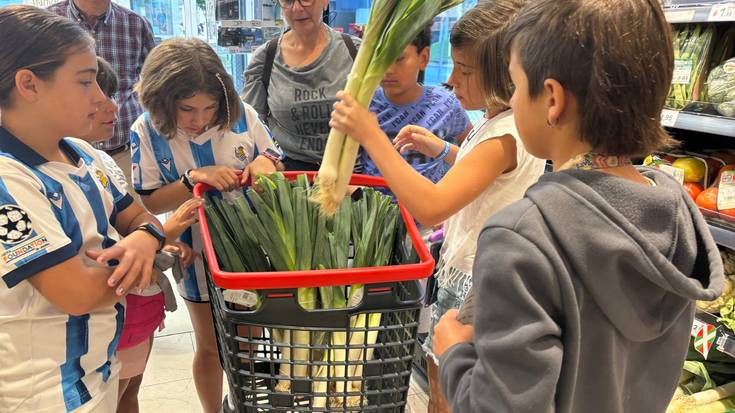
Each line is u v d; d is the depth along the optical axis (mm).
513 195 1239
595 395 741
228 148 1646
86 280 1031
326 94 1998
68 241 1021
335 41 2037
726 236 1785
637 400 824
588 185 703
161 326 1613
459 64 1237
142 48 3119
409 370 990
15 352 1045
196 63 1431
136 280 1125
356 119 997
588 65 675
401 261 1181
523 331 650
